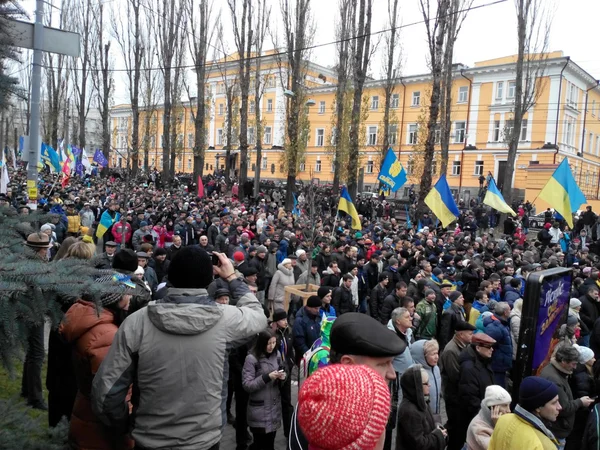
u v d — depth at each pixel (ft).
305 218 54.08
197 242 50.78
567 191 41.19
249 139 194.29
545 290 15.10
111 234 45.21
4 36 16.10
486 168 152.66
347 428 4.81
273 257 39.04
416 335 25.29
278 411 16.35
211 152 209.87
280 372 15.56
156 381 7.85
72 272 8.25
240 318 8.74
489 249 47.88
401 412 12.94
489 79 151.12
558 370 16.05
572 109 149.07
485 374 16.87
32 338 7.84
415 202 99.09
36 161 33.19
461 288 32.83
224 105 204.23
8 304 7.02
